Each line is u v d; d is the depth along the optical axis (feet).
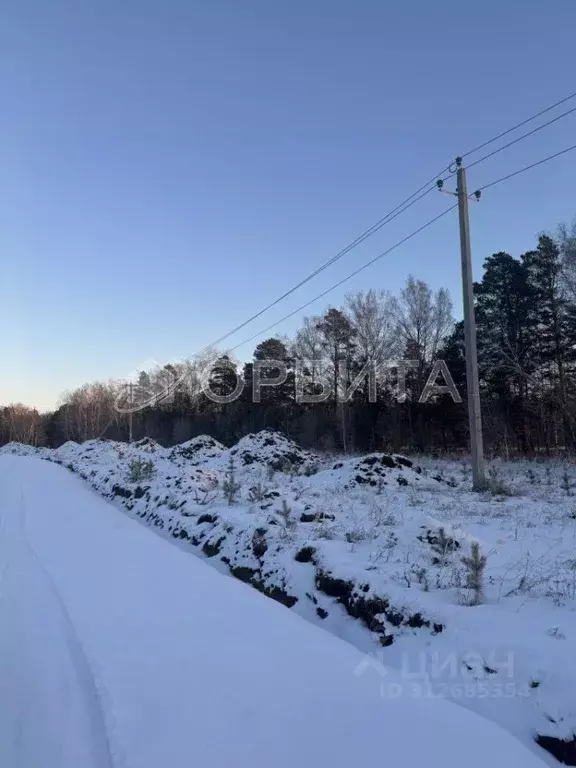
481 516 36.06
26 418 311.27
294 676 14.24
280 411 156.15
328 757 10.73
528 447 112.68
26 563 27.50
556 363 114.62
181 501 42.39
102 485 70.33
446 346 132.67
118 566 26.68
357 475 56.75
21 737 12.04
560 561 23.65
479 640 14.88
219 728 11.85
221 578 24.23
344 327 154.61
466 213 52.44
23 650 16.56
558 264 110.83
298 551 23.99
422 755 10.79
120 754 10.98
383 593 18.28
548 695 12.18
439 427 127.34
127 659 15.49
